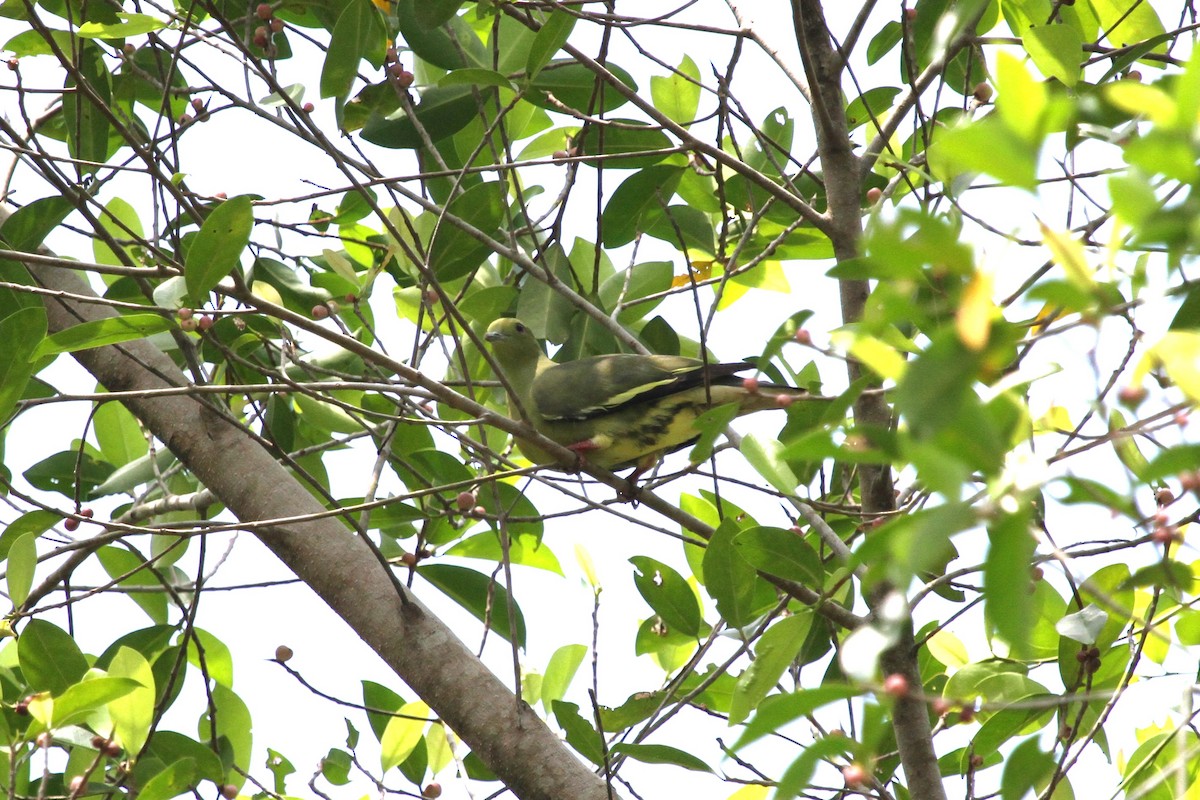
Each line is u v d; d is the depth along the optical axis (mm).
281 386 8562
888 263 4016
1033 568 8234
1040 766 5461
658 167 12453
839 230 10281
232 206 8047
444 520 12664
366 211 13516
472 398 10102
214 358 13047
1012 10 11406
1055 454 5891
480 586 12148
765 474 8125
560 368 13508
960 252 3922
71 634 10859
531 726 9688
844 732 9109
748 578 9117
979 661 9969
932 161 8656
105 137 11672
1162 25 10914
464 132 13383
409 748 11648
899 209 4043
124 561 13445
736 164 10047
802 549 8719
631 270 12227
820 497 11281
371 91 11266
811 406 10719
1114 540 7922
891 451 4418
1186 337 4398
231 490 11016
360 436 12188
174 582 13773
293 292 12633
